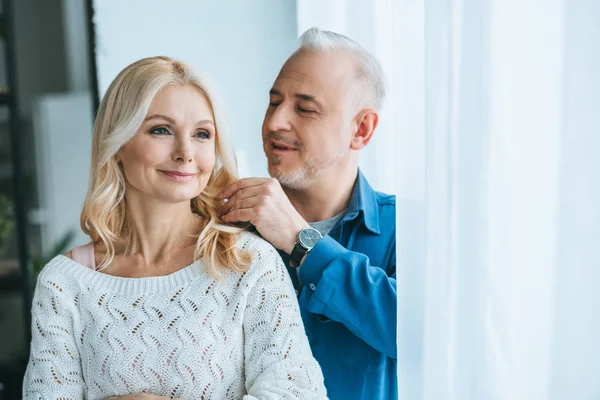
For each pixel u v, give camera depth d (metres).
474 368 1.12
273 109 1.53
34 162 4.02
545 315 1.07
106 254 1.33
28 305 3.39
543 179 1.07
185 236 1.34
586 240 1.00
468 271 1.13
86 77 4.55
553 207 1.06
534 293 1.08
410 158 1.23
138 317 1.25
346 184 1.54
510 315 1.10
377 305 1.36
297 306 1.30
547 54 1.05
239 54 2.61
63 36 4.52
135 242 1.33
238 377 1.26
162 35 2.61
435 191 1.15
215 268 1.26
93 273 1.31
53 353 1.27
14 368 3.50
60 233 4.02
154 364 1.23
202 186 1.30
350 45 1.51
